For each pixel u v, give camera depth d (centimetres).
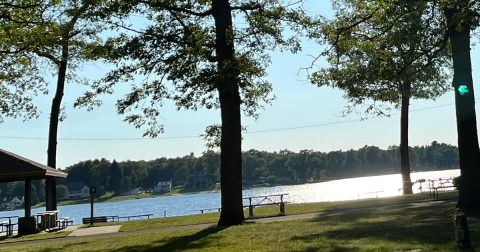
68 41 2308
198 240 1391
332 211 2172
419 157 14250
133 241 1509
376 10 1788
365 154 13938
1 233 2517
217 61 1816
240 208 1867
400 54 1938
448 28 1680
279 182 12688
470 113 1673
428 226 1313
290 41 1919
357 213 1919
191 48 1741
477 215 1534
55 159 2920
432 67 2264
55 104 2938
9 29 1645
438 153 14350
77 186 10731
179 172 12238
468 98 1678
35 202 9350
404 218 1575
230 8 1869
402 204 2236
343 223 1557
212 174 11281
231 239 1359
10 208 9156
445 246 984
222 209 1867
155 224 2209
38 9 1706
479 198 1638
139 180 11956
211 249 1195
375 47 1980
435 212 1683
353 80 2062
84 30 2509
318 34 1984
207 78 1684
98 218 2898
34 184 9575
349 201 2719
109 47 1803
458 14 1551
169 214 4497
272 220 1917
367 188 6800
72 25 2070
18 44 1722
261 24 1833
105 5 1800
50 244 1655
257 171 12631
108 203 10619
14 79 2053
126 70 1872
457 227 952
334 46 2005
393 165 13962
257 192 9181
